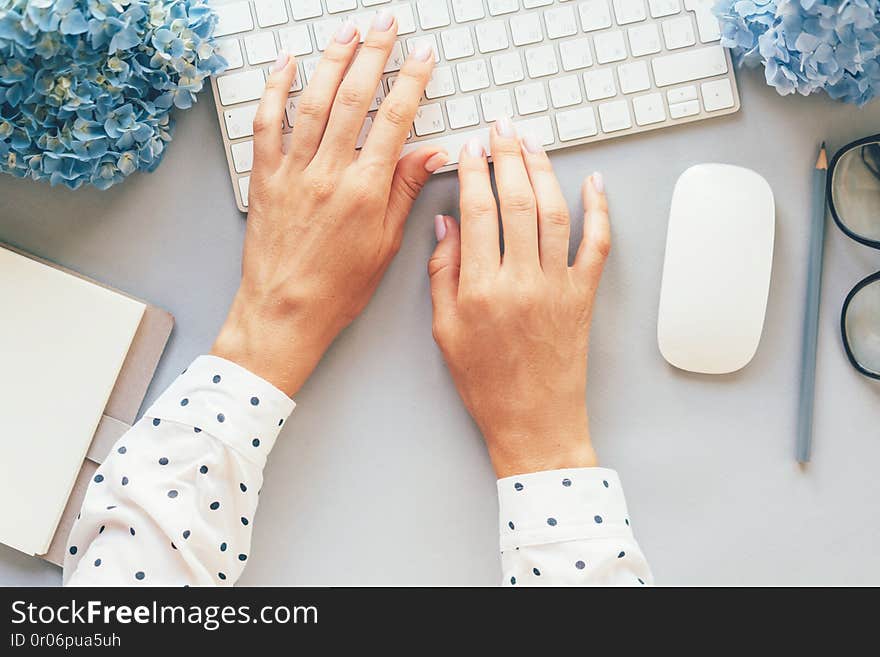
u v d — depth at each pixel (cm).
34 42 54
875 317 66
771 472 68
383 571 68
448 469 67
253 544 67
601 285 66
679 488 68
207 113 65
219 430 57
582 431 63
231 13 62
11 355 64
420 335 67
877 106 65
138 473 56
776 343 67
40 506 64
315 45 62
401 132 60
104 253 66
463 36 62
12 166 58
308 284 61
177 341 67
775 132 65
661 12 62
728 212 61
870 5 54
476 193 60
